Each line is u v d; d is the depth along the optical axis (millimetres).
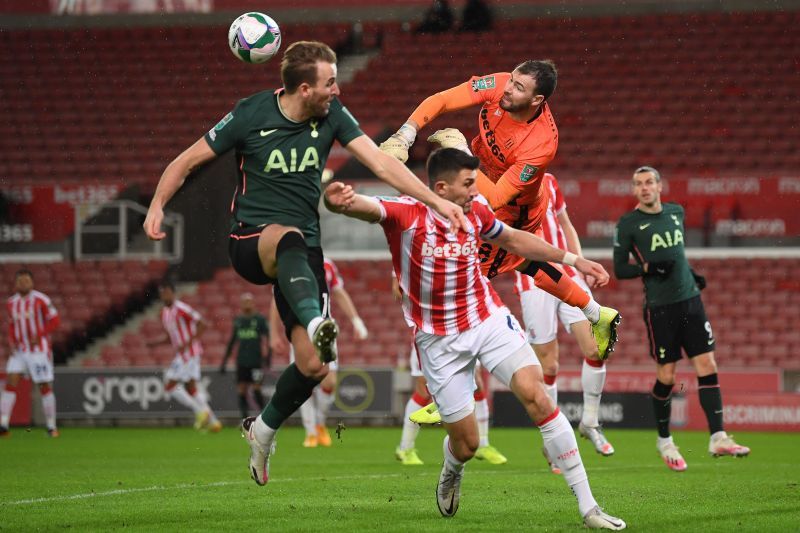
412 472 33562
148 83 101250
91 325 80375
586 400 34656
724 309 76438
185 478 31328
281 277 19000
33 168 93312
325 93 19719
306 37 103562
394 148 23484
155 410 66625
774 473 32969
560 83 96875
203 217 82938
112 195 84812
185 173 20078
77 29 105312
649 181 34844
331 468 35344
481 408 37531
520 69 23969
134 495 26188
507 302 77500
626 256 35562
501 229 20422
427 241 19984
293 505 23922
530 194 25359
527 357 20031
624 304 77188
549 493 26625
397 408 65438
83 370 67500
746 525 20266
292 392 20844
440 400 20750
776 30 99250
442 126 92062
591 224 78688
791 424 60906
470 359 20562
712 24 100312
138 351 78188
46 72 102562
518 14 103375
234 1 99125
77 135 96500
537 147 24562
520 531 19344
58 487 28516
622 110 94062
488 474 32688
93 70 102500
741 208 78438
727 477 31391
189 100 99625
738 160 88938
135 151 95000
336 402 65812
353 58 101875
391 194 80312
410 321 20922
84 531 19641
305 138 20203
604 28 101500
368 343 76438
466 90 24828
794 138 90562
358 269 80688
